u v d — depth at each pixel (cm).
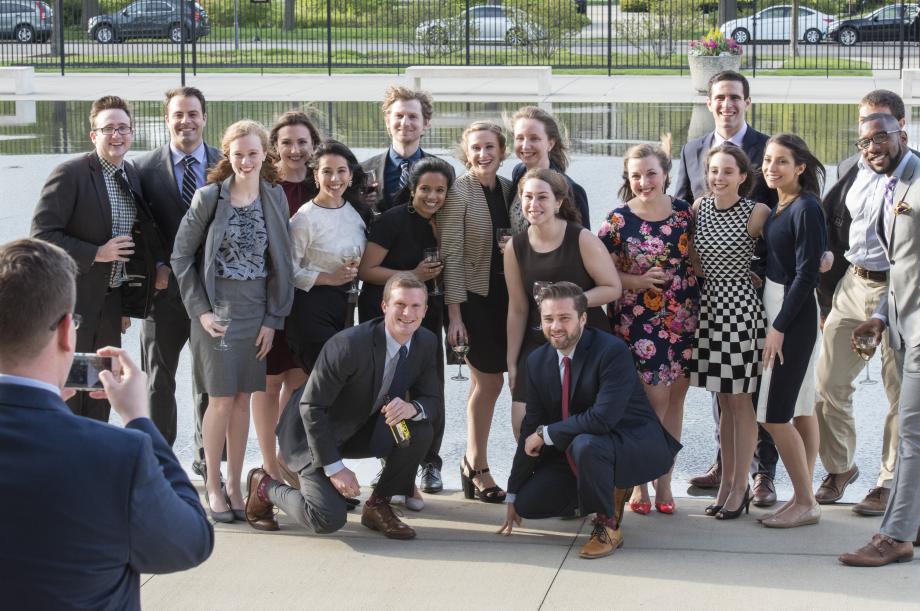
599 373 505
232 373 535
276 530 532
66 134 1756
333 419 522
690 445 654
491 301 573
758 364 536
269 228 535
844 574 473
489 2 3469
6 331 245
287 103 2127
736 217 532
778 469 622
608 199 1205
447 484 604
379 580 473
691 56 2252
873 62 2798
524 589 462
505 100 2205
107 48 3316
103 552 248
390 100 615
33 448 244
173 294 582
